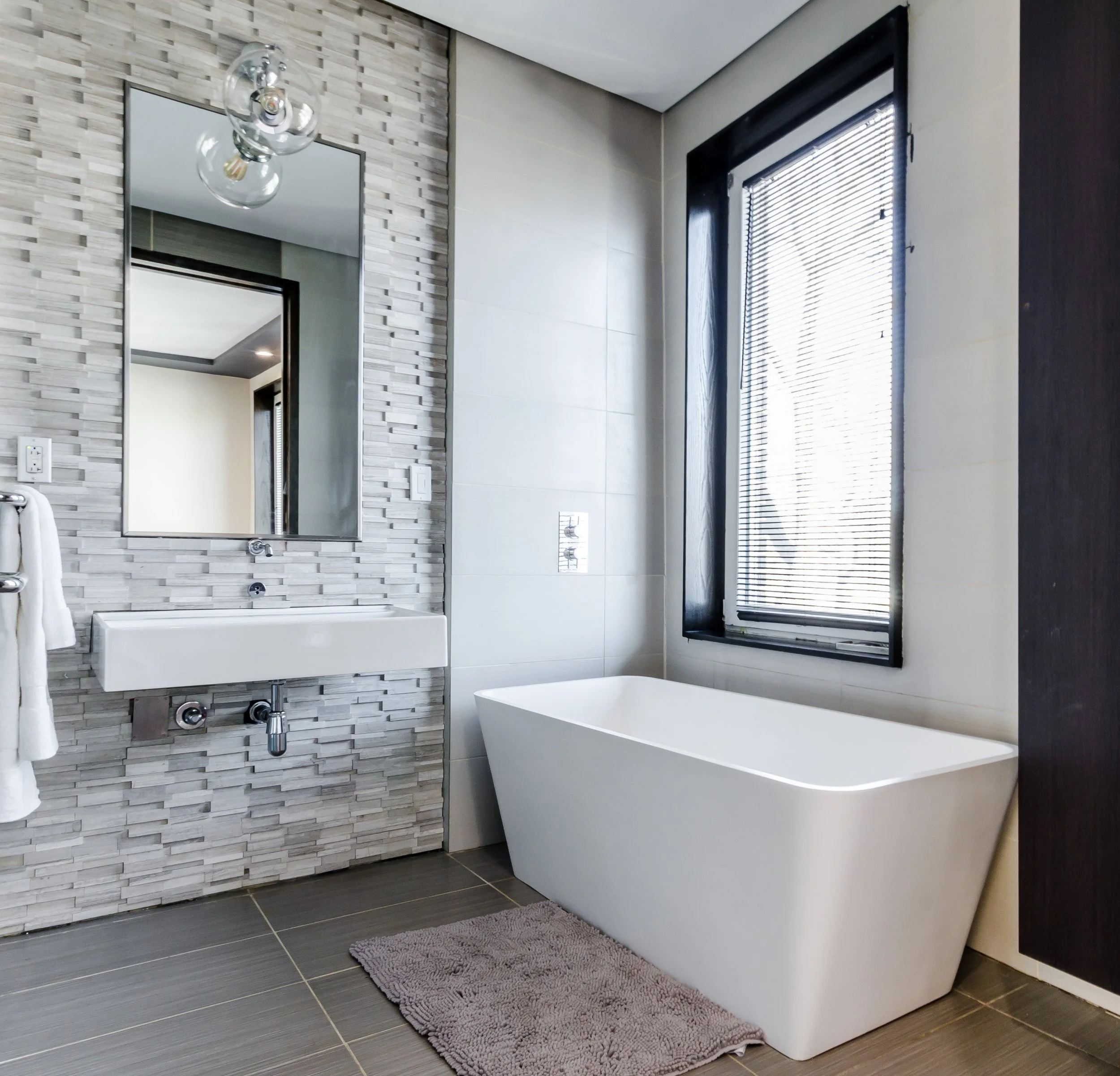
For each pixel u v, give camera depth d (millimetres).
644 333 3240
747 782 1627
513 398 2895
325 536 2566
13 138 2146
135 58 2311
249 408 2467
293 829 2512
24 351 2150
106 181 2266
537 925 2152
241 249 2467
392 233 2719
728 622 3121
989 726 2074
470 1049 1595
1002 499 2061
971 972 1979
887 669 2355
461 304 2793
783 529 2879
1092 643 1812
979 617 2107
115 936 2121
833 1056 1620
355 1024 1720
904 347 2326
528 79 2975
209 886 2379
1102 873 1787
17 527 1936
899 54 2340
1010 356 2053
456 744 2764
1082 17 1863
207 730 2385
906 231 2334
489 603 2826
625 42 2859
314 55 2588
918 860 1668
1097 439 1809
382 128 2709
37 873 2156
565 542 3000
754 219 3062
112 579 2260
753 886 1646
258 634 2025
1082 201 1851
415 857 2707
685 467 3148
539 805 2328
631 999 1778
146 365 2316
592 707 2852
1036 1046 1663
